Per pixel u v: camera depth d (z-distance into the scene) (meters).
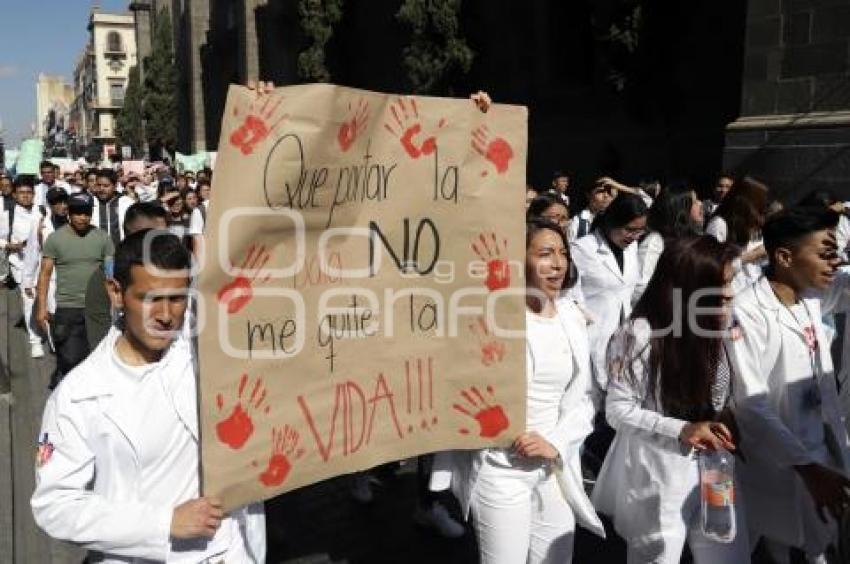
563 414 2.85
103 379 1.90
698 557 2.69
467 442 2.65
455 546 4.08
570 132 16.20
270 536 4.12
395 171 2.39
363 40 24.59
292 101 2.07
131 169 21.84
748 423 2.82
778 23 9.66
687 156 13.16
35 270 7.83
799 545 3.04
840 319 4.47
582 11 15.56
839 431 3.09
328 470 2.32
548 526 2.84
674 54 13.09
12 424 6.02
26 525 4.32
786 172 9.58
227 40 37.97
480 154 2.56
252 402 2.09
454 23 18.03
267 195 2.05
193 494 2.03
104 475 1.91
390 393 2.48
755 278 3.42
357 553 4.00
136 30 66.50
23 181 10.04
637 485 2.73
